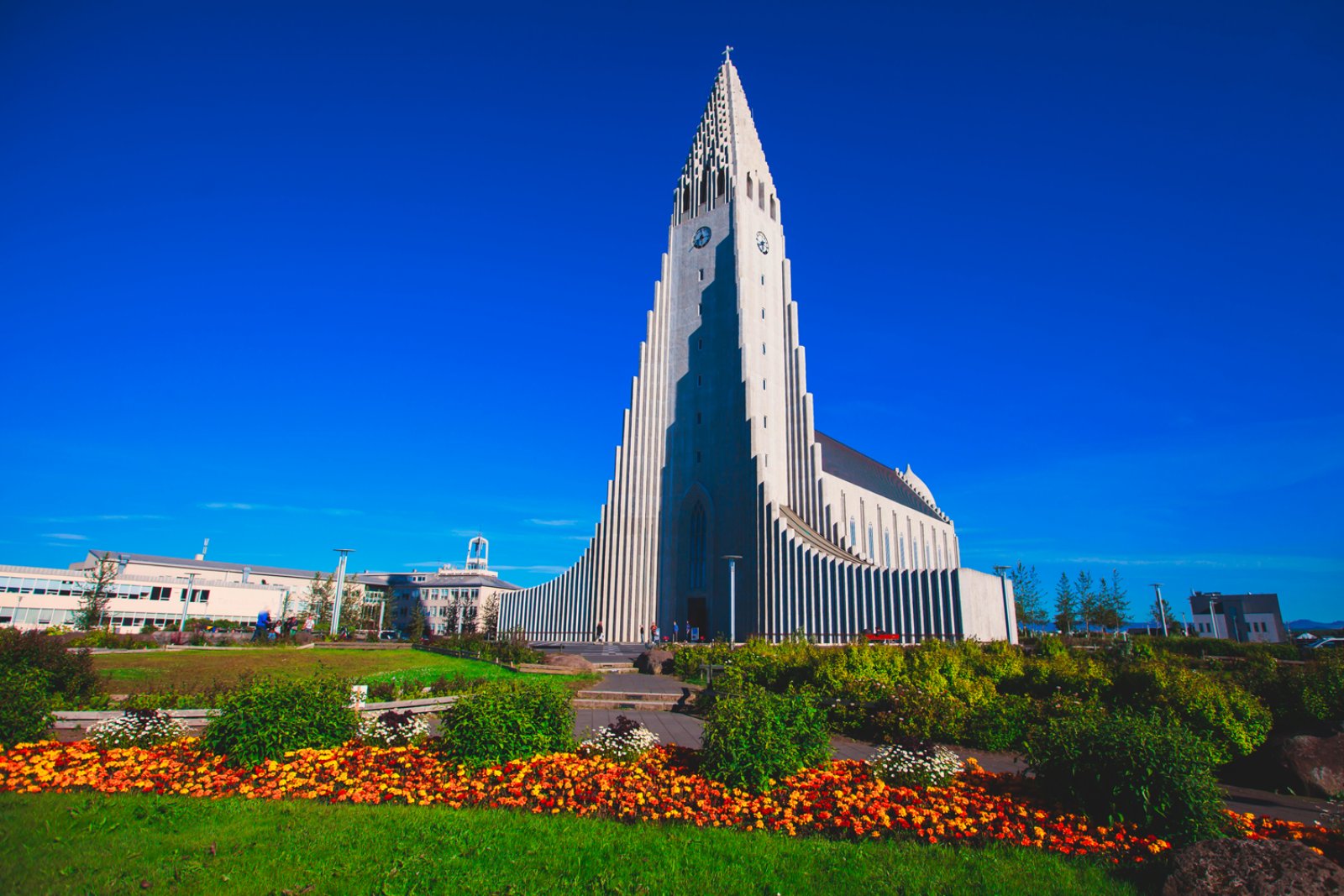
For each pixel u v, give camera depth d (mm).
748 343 67000
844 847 9820
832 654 22234
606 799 11547
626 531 68438
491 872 8734
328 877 8555
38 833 9820
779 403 69750
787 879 8750
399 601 131750
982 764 15500
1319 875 7727
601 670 36219
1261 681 17500
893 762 12945
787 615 55719
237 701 13391
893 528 82625
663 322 74250
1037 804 11336
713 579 62719
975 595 48938
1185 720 15953
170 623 95625
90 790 11898
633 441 70562
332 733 14062
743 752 12109
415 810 11047
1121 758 10562
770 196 78000
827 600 53281
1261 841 8297
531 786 12039
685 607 64875
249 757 12984
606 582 68188
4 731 13648
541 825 10422
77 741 15297
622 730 14680
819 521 63781
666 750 14414
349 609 110750
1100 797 10773
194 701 18406
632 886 8438
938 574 47625
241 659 38625
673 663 34125
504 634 54406
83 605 80062
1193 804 10133
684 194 78375
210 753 13242
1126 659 27219
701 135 79938
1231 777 15484
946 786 12352
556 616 73312
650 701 24672
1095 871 9141
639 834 10195
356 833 9977
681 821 10859
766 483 59906
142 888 8234
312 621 104125
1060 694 18516
